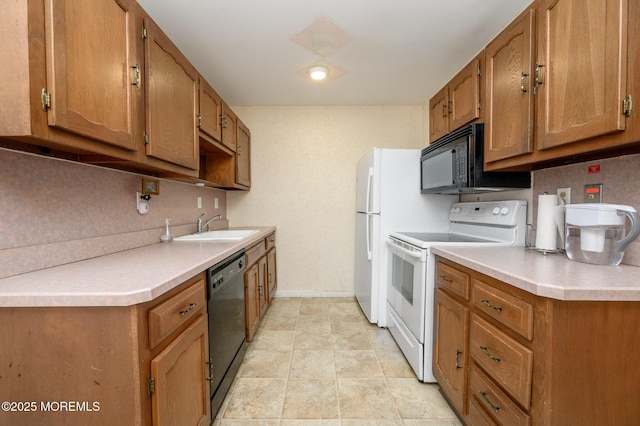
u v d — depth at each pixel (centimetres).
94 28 96
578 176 139
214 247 164
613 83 90
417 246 180
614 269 107
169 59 143
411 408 153
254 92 288
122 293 80
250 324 206
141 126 122
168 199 207
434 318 169
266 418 146
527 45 125
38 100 78
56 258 114
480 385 120
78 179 127
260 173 329
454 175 185
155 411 88
